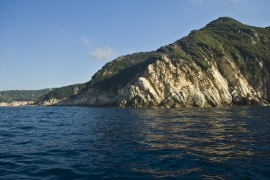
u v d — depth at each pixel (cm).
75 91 14950
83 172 796
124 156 993
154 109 5344
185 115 3158
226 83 7019
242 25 9838
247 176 750
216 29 9775
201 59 7438
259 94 6925
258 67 7506
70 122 2553
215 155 994
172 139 1356
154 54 8594
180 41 8994
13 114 4550
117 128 1922
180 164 874
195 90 6378
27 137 1530
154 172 792
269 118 2570
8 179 736
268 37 9006
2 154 1055
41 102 15888
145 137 1438
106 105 9056
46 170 821
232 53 8000
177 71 7038
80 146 1209
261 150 1075
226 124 2042
